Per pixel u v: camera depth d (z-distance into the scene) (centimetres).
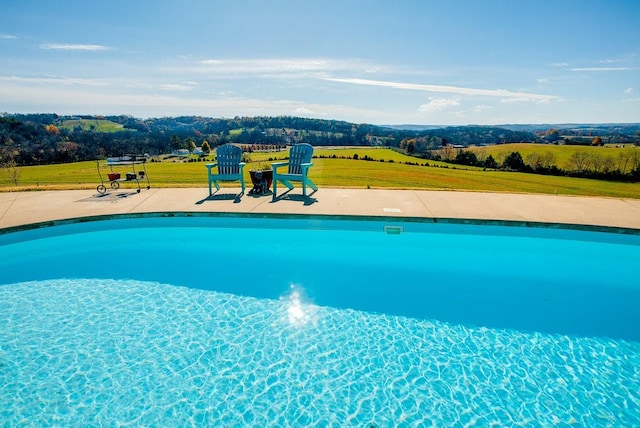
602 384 273
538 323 349
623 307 375
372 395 266
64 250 526
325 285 424
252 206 598
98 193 720
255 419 247
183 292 407
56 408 255
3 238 500
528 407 255
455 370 289
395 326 345
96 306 378
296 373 287
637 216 528
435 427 240
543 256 497
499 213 545
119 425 242
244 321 353
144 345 319
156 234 573
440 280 434
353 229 543
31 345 318
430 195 677
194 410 254
